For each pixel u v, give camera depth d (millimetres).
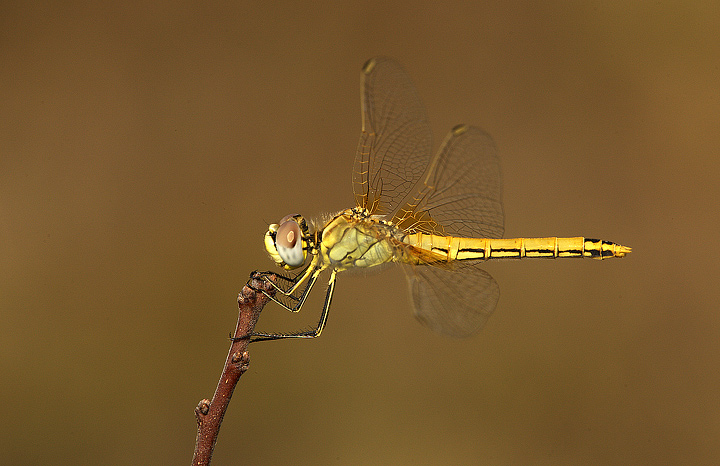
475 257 769
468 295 764
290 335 761
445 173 771
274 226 765
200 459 749
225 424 813
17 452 808
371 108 771
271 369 817
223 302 818
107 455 809
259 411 815
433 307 763
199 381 814
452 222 770
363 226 766
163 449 810
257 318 750
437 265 767
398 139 771
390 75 771
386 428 813
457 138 771
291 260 765
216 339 816
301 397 816
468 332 762
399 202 770
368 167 771
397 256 767
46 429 811
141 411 812
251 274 751
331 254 765
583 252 770
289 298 761
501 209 771
